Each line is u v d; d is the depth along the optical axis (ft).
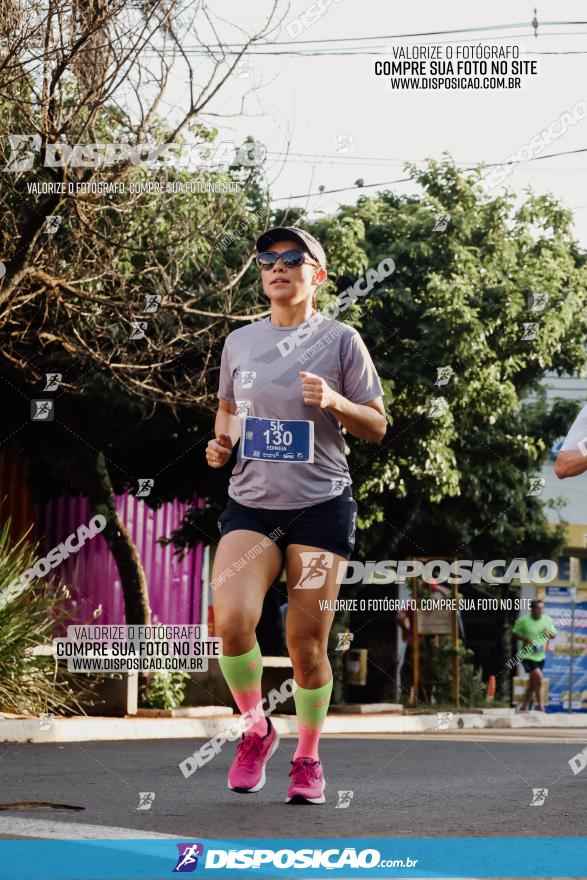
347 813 18.43
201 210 45.68
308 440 19.44
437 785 23.66
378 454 59.11
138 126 38.60
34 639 39.17
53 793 20.85
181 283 48.03
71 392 50.26
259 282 50.62
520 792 22.24
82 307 44.60
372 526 67.97
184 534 64.90
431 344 58.03
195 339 48.98
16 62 35.53
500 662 82.84
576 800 20.85
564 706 86.99
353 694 78.74
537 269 62.39
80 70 36.96
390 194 65.51
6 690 38.06
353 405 19.31
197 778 24.38
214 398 47.26
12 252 40.37
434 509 71.51
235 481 19.84
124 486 63.31
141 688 48.80
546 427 72.95
